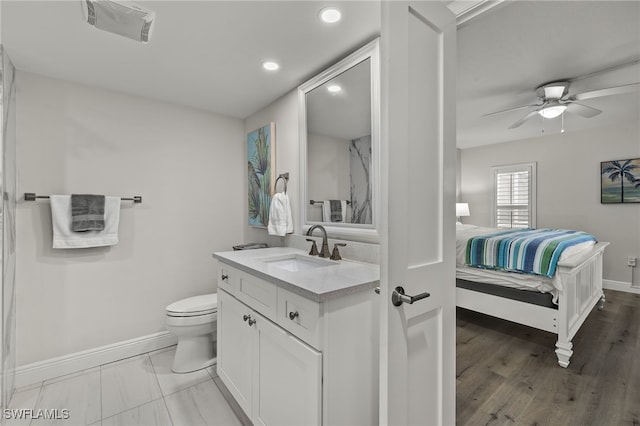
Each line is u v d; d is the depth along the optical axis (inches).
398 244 38.4
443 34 46.0
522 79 104.9
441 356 47.5
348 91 73.2
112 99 93.6
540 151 187.8
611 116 147.3
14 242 76.9
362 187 70.2
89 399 74.0
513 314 98.7
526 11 68.7
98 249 91.1
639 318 120.8
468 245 110.8
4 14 57.4
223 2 54.7
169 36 65.5
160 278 102.3
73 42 67.4
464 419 65.4
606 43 81.6
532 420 65.1
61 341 85.4
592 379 79.7
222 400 73.7
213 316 87.4
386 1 36.8
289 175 95.1
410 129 40.9
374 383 52.7
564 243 97.3
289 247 94.4
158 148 101.7
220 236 115.4
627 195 156.3
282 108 98.1
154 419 67.1
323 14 58.6
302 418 47.7
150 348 99.4
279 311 53.9
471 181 220.7
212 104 105.7
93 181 90.4
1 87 66.9
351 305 48.9
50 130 83.9
